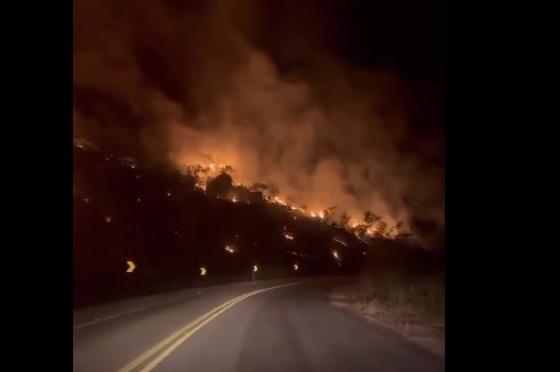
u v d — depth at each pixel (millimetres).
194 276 64750
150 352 13188
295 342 15133
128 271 40500
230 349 13797
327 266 131625
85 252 54250
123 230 74750
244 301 34375
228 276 77062
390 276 40781
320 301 34656
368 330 18172
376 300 31250
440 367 11391
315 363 11875
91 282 33031
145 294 37281
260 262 106438
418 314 23031
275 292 47438
